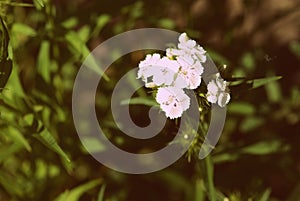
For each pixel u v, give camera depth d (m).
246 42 1.03
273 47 1.03
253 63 0.97
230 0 1.04
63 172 0.90
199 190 0.87
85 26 0.91
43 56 0.88
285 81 1.01
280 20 1.05
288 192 0.95
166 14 0.99
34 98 0.89
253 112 0.94
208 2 1.03
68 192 0.86
